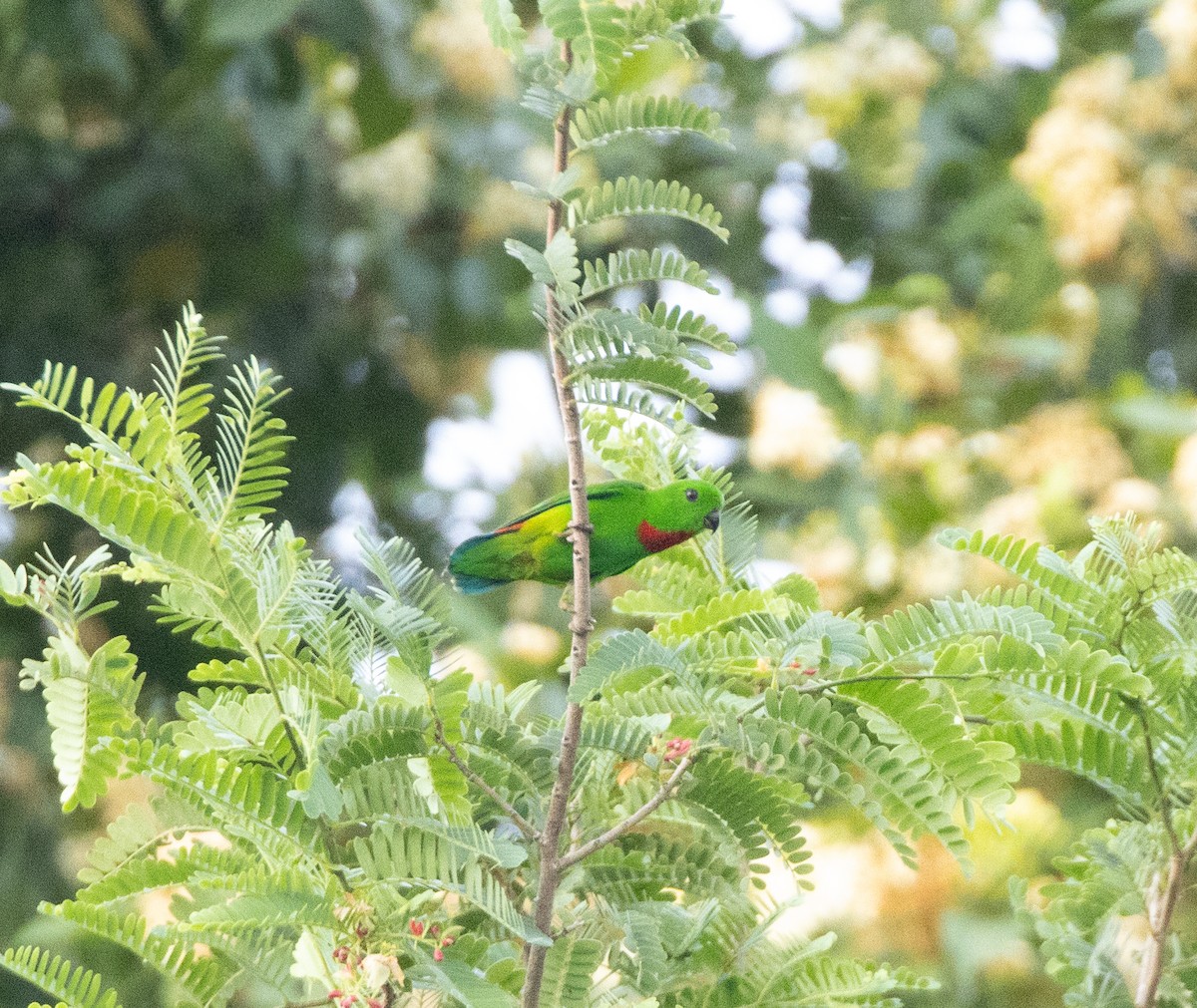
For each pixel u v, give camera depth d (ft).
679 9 14.07
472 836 12.46
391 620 13.07
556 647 39.68
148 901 18.98
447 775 13.35
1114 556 14.71
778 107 57.57
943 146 56.75
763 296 55.57
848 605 40.42
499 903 12.33
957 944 29.19
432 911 13.30
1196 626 15.20
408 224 49.88
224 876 12.24
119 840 13.41
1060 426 42.60
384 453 50.65
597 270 13.79
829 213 57.57
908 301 47.88
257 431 13.06
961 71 58.29
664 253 13.76
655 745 13.55
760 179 56.59
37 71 46.68
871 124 56.95
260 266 48.03
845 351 44.75
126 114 47.47
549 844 13.04
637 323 13.38
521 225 49.75
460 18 48.39
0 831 40.57
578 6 13.74
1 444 45.09
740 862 14.60
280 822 12.50
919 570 39.88
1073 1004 14.94
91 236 47.83
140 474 12.85
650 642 13.08
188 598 13.46
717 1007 14.70
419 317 48.29
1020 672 13.73
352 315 50.52
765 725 13.23
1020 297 47.96
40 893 40.32
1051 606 14.87
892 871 30.07
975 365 47.26
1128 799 15.14
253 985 17.67
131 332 48.49
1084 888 15.56
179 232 48.44
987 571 39.29
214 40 41.52
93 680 12.57
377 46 47.09
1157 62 48.98
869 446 43.62
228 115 48.65
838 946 30.19
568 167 14.20
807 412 43.11
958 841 12.82
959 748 13.05
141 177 47.73
